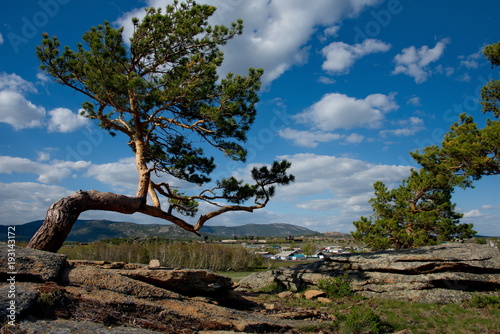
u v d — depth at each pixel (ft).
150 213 48.03
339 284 53.98
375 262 55.26
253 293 58.95
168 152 60.44
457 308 41.06
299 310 42.16
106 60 43.04
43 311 21.85
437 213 103.86
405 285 49.62
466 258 49.96
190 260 159.33
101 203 40.27
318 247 364.58
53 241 34.71
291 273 63.57
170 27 48.39
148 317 25.52
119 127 50.60
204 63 50.06
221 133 53.01
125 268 38.68
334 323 34.68
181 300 31.78
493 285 47.01
